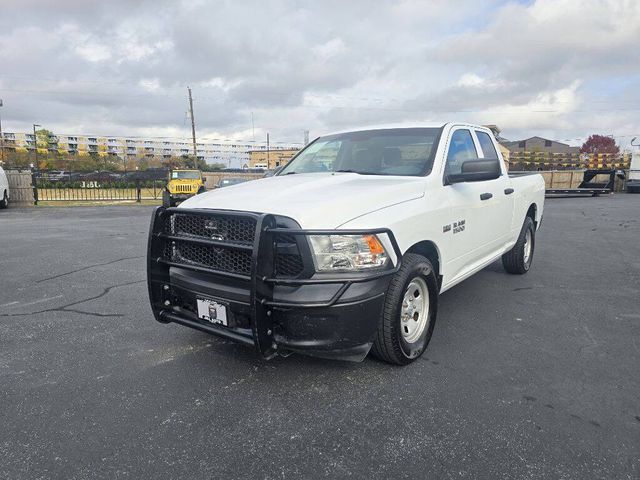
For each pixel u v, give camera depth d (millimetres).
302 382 3160
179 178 27609
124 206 21328
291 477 2217
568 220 13625
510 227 5445
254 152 68062
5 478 2199
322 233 2754
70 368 3398
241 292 2873
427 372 3303
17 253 8117
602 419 2697
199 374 3293
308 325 2795
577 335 4039
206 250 3125
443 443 2471
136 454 2389
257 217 2744
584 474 2223
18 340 3939
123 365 3445
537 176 6598
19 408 2838
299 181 3754
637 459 2334
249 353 3639
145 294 5387
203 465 2305
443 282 3879
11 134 60844
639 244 9102
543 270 6629
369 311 2877
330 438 2523
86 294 5391
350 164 4336
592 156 42906
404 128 4520
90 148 60812
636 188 29766
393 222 3107
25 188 21859
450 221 3857
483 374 3275
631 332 4117
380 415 2748
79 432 2582
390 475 2229
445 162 4031
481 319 4453
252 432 2584
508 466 2283
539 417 2721
